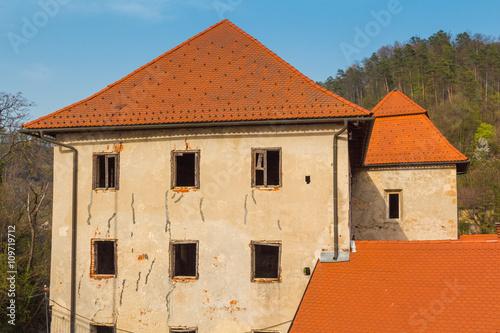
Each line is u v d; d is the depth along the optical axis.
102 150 13.38
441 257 11.20
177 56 14.80
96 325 13.07
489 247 11.13
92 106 13.65
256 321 12.27
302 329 10.17
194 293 12.55
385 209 19.66
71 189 13.41
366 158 19.78
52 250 13.38
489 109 77.12
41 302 22.12
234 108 12.67
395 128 20.59
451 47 89.12
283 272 12.30
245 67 13.99
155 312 12.66
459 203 44.78
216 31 15.33
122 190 13.18
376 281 10.96
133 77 14.40
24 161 30.05
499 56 88.94
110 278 13.00
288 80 13.30
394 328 9.55
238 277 12.42
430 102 76.38
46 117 13.44
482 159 62.09
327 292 11.03
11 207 27.27
